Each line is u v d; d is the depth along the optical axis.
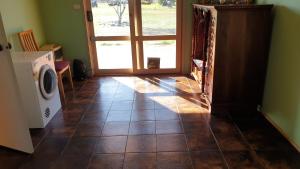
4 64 2.04
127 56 4.51
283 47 2.45
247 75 2.83
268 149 2.29
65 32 4.28
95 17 4.29
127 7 4.21
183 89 3.78
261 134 2.54
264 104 2.90
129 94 3.65
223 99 2.93
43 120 2.75
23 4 3.61
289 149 2.29
